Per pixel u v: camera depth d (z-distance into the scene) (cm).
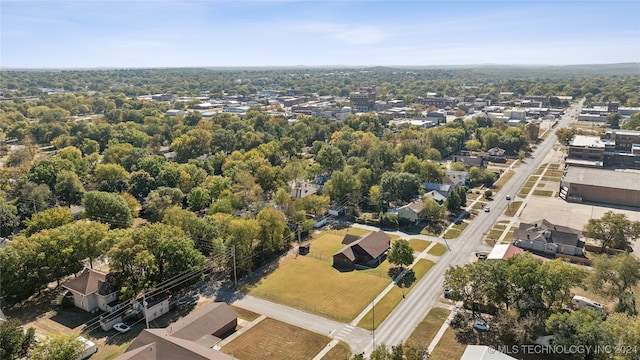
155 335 6812
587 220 13425
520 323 6994
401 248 10031
